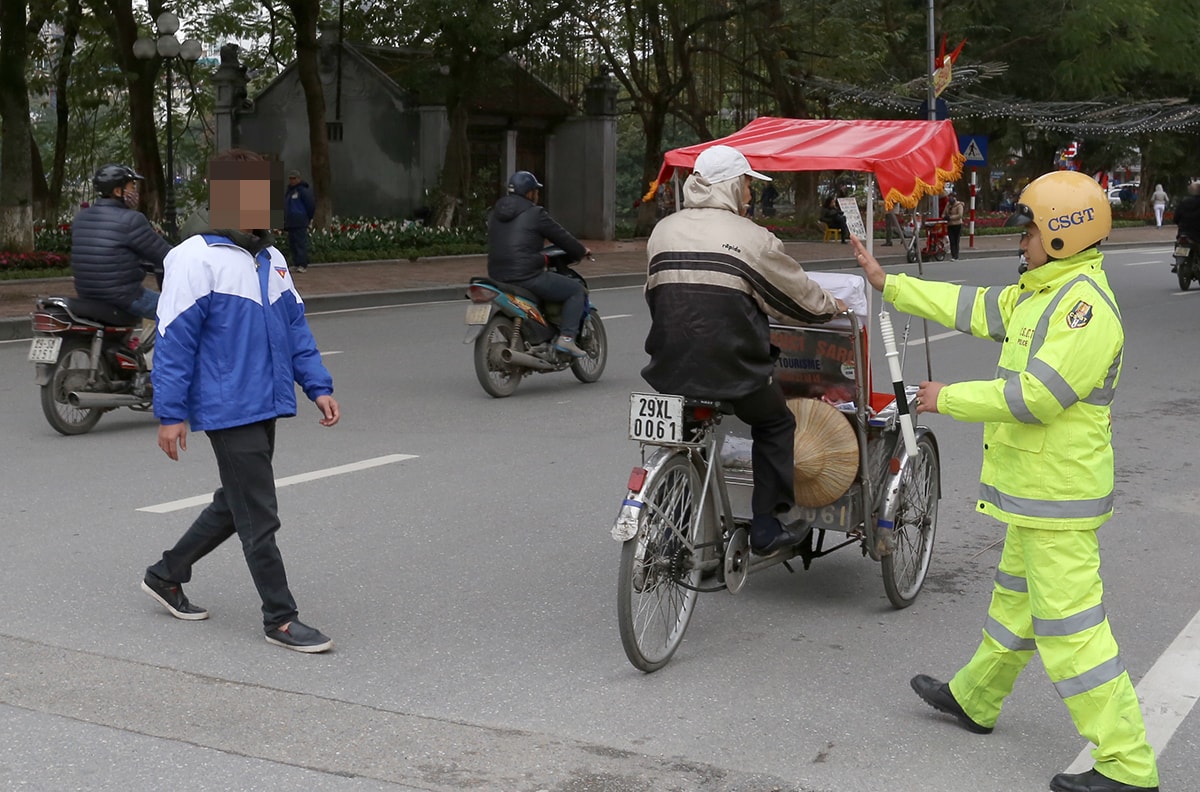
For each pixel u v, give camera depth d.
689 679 4.91
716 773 4.07
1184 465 8.97
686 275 4.78
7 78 20.95
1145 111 39.94
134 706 4.50
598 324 12.19
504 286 11.04
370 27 29.72
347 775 3.99
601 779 4.00
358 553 6.50
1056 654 3.96
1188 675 5.06
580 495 7.78
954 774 4.12
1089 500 3.91
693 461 5.06
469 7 26.20
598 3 29.05
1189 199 22.14
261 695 4.63
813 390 5.58
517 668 4.97
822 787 4.00
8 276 19.78
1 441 9.20
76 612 5.52
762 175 4.99
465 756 4.15
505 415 10.41
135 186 9.68
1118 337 3.87
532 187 11.34
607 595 5.91
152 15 29.92
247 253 5.03
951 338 15.48
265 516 5.09
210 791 3.87
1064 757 4.26
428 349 14.25
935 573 6.45
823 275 5.48
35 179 31.20
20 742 4.18
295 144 36.09
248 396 5.00
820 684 4.89
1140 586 6.25
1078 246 3.89
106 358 9.56
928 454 5.98
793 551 5.65
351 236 26.14
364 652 5.11
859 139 6.05
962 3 39.88
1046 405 3.83
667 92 35.56
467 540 6.77
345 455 8.77
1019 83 43.03
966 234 39.69
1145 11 38.56
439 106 33.09
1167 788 4.07
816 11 32.50
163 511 7.23
